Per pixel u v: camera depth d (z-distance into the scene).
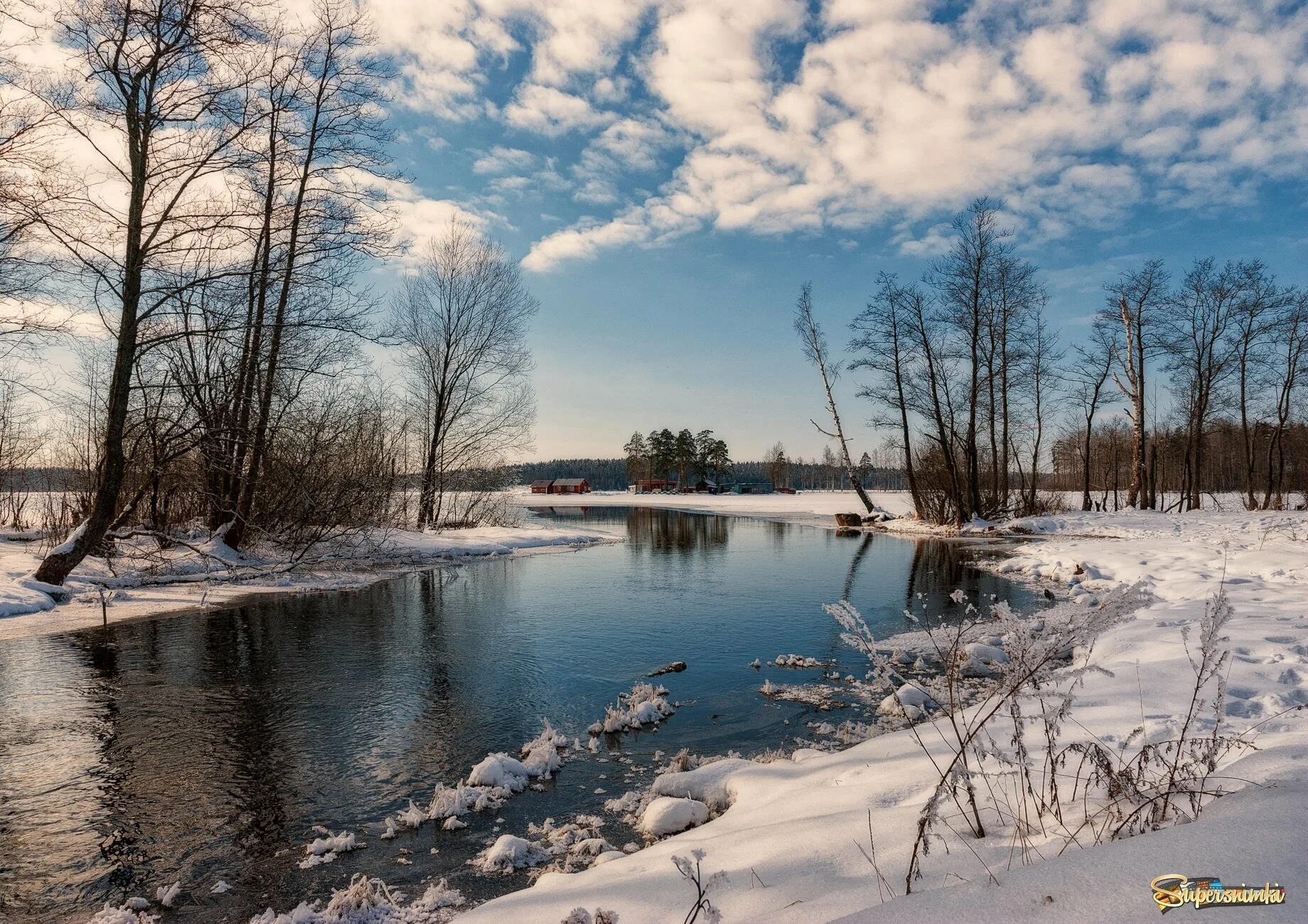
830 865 2.94
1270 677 5.54
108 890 4.22
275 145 16.17
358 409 21.00
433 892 3.96
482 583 16.28
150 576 15.22
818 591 14.77
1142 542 19.23
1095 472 68.38
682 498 85.62
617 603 13.54
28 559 14.90
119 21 12.34
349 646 10.12
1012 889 1.93
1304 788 2.25
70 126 12.12
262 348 16.62
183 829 4.93
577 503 72.56
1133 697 5.16
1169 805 2.55
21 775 5.79
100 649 9.81
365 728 6.92
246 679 8.47
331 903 3.81
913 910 1.96
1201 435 33.84
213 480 17.70
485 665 9.20
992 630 9.83
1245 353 32.03
